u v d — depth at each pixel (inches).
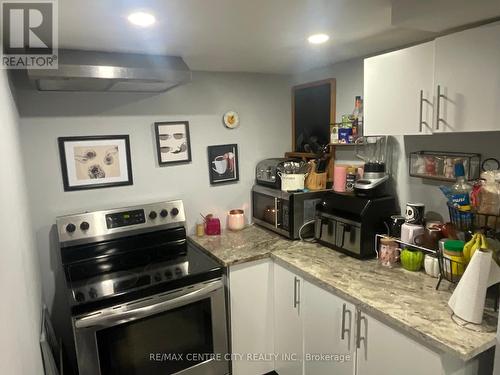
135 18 54.1
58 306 85.7
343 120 92.0
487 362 53.4
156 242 92.3
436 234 67.6
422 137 76.4
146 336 71.5
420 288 62.5
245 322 85.0
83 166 85.7
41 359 57.3
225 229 105.8
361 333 61.2
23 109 78.5
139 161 92.5
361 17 57.9
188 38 66.5
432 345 49.2
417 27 57.4
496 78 50.9
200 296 75.4
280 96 112.0
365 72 71.6
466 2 49.1
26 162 79.7
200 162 101.1
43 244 83.0
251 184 109.9
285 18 57.2
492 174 59.3
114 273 76.8
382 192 81.4
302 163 96.0
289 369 84.0
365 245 75.6
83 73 65.9
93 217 84.1
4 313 32.6
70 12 50.2
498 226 59.4
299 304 77.2
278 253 83.0
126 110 89.7
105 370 67.4
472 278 50.4
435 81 58.7
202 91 99.5
